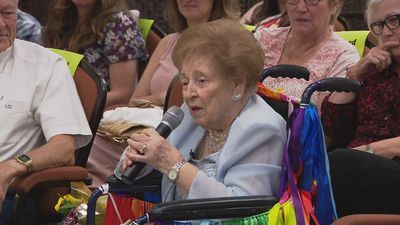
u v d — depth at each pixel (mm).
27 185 2984
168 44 4445
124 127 3701
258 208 2156
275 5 4512
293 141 2221
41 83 3299
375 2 3014
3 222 3133
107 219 2490
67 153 3164
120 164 2414
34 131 3318
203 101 2328
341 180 2508
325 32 3445
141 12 6762
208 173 2381
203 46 2311
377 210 2500
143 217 2113
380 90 3033
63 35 4645
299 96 3301
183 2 4238
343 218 2164
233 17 4250
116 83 4539
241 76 2328
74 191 3070
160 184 2494
